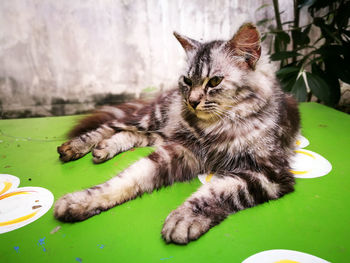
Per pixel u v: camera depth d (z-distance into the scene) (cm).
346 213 27
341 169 36
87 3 71
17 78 72
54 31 71
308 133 48
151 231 25
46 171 37
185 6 77
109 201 29
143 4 74
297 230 25
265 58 35
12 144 46
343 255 22
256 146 32
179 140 37
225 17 80
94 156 38
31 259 22
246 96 32
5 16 67
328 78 56
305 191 31
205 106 32
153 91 81
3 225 26
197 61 34
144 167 33
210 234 25
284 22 78
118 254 23
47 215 28
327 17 72
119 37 76
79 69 76
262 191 29
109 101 80
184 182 34
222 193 28
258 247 23
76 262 22
